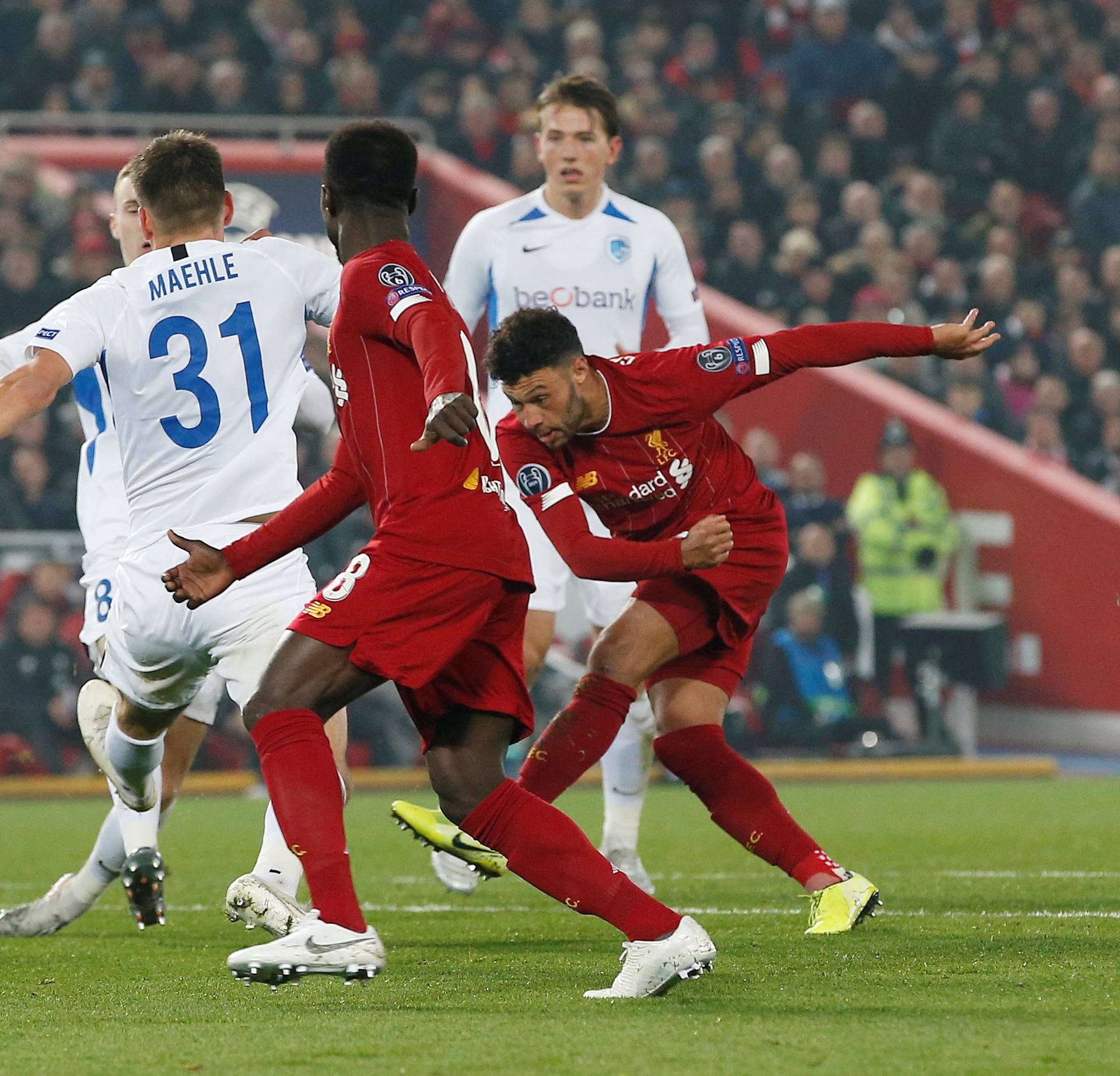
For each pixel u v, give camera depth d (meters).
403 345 12.57
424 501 12.62
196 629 14.94
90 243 45.94
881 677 48.22
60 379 14.44
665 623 16.23
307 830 12.17
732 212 57.88
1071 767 49.09
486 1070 9.95
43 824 34.09
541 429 15.02
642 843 29.09
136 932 18.45
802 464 47.72
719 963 14.42
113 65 57.47
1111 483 56.03
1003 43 65.69
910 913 18.22
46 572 40.53
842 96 64.25
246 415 15.37
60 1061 10.50
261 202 52.62
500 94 60.56
